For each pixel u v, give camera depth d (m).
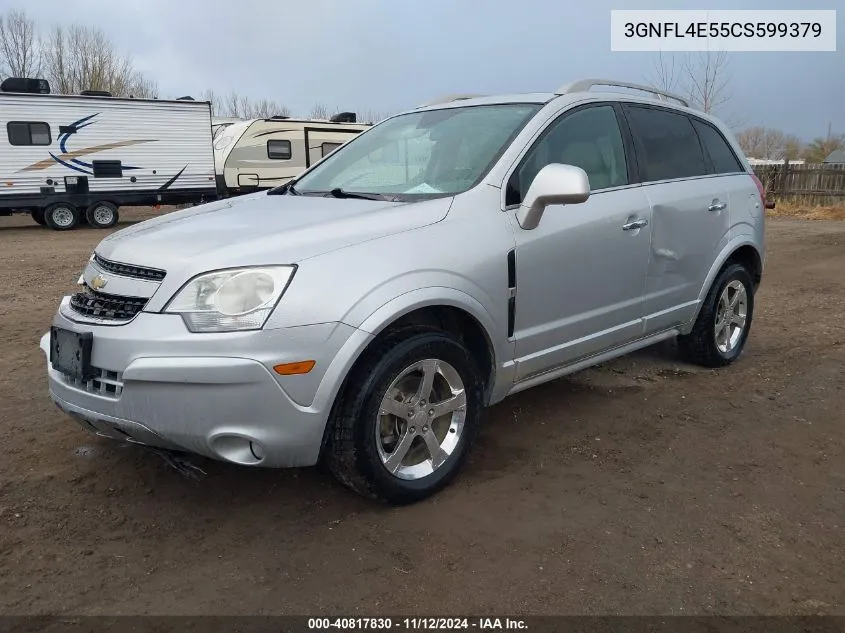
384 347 2.99
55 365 3.13
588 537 2.95
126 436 2.93
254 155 20.47
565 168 3.32
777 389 4.76
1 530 2.96
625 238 4.04
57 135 17.77
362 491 3.06
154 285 2.84
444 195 3.44
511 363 3.54
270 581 2.66
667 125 4.65
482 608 2.51
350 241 2.99
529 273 3.51
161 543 2.91
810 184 23.36
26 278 9.46
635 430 4.07
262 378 2.70
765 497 3.29
